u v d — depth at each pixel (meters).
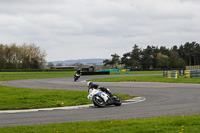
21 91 20.44
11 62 110.81
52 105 13.61
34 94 17.98
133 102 14.67
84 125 7.61
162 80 35.28
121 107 12.44
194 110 10.85
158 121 7.80
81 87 25.95
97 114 10.32
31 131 6.85
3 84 31.27
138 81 35.00
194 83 29.44
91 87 13.10
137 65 132.50
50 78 49.50
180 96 17.12
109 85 28.23
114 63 135.62
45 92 19.44
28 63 110.44
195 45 149.12
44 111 11.75
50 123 8.55
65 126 7.50
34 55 109.44
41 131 6.84
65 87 26.00
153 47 141.75
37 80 41.75
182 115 9.16
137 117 9.35
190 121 7.68
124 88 24.38
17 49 110.19
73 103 14.45
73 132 6.67
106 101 12.84
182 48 154.75
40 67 112.75
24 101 14.87
